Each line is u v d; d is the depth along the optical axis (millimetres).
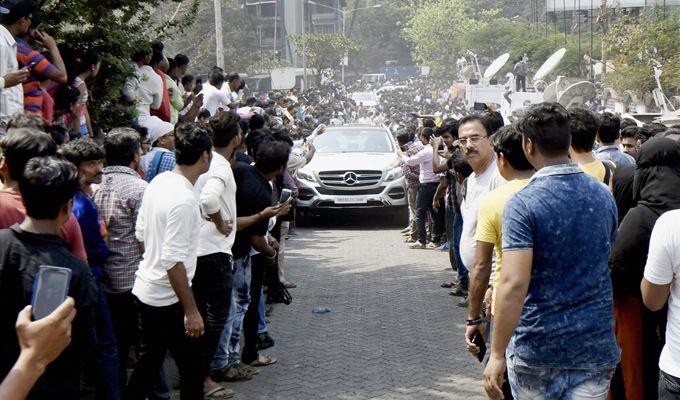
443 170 9930
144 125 7676
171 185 4637
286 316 8117
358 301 8758
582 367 3336
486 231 3975
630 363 4605
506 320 3322
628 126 7688
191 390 4832
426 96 67750
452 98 54375
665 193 4293
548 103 3525
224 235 5246
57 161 2947
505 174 4387
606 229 3432
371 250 12070
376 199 14172
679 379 3531
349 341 7184
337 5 89125
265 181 5934
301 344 7098
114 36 8141
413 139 13594
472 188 5688
